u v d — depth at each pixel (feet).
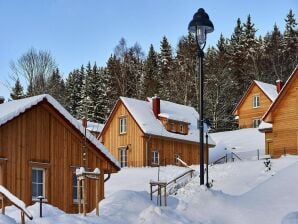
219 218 55.98
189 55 284.20
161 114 176.35
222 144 200.64
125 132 173.47
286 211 55.06
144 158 165.89
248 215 55.67
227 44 323.98
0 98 83.35
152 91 284.00
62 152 74.33
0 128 66.54
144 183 123.85
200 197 60.90
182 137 176.35
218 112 253.03
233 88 270.67
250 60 296.10
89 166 77.30
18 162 68.33
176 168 137.28
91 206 76.89
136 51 319.88
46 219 50.75
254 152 181.47
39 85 238.68
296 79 134.00
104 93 278.87
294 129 133.69
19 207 47.44
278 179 72.38
